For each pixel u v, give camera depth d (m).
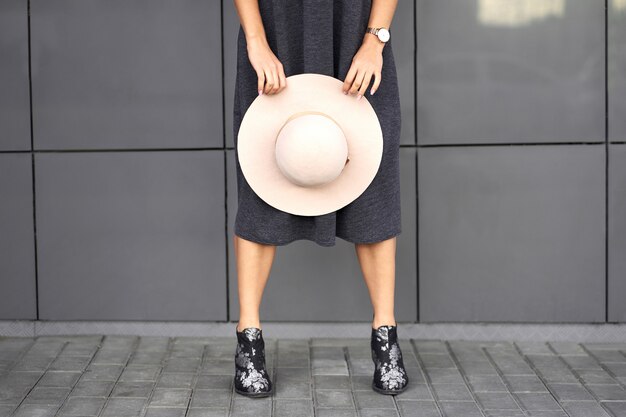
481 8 3.35
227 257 3.44
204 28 3.39
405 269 3.43
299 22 2.66
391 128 2.72
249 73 2.71
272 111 2.65
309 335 3.44
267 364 3.10
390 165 2.73
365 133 2.65
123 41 3.40
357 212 2.71
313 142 2.53
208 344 3.35
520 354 3.24
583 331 3.41
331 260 3.43
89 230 3.46
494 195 3.41
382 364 2.80
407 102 3.38
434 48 3.37
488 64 3.37
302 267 3.43
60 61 3.41
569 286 3.42
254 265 2.80
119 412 2.64
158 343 3.37
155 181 3.43
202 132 3.42
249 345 2.79
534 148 3.39
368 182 2.67
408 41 3.37
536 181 3.39
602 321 3.42
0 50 3.41
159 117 3.42
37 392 2.81
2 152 3.43
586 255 3.41
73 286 3.47
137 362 3.13
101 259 3.46
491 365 3.10
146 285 3.47
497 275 3.43
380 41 2.64
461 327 3.42
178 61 3.40
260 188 2.68
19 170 3.43
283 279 3.44
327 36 2.61
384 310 2.83
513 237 3.42
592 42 3.35
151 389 2.85
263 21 2.70
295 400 2.74
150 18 3.39
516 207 3.41
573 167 3.39
